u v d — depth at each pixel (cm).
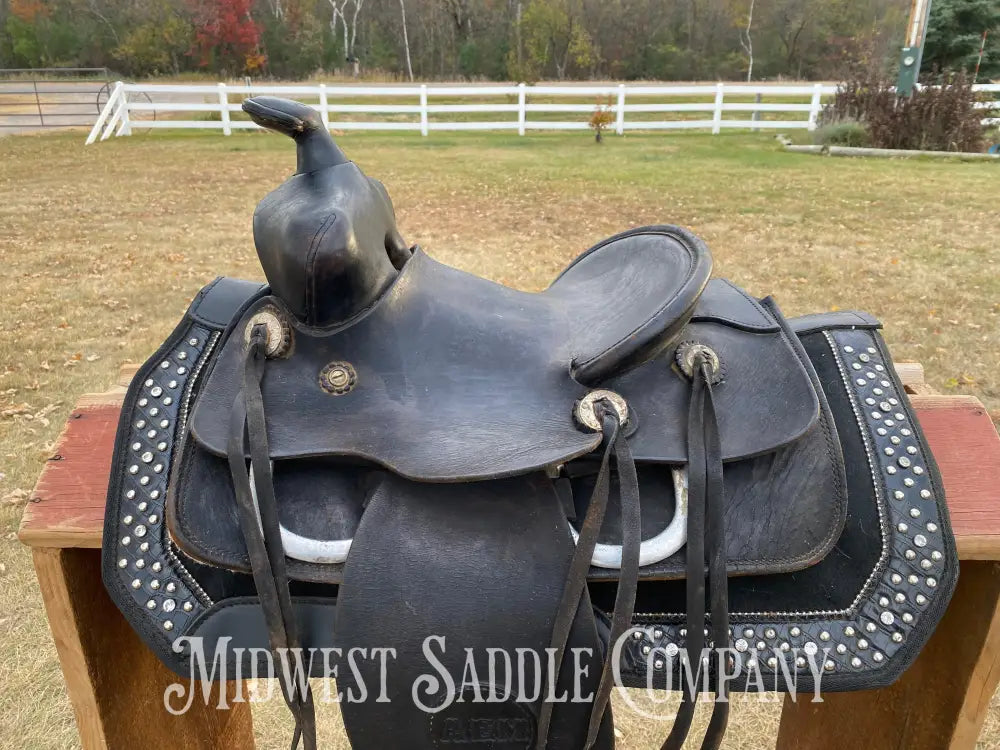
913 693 103
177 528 74
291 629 72
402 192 637
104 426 99
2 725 148
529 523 73
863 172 722
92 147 909
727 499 79
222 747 135
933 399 102
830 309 355
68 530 86
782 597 81
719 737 75
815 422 78
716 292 94
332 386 75
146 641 80
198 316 94
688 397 79
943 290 379
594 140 995
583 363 78
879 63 1948
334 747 152
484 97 1677
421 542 72
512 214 558
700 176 707
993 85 927
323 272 72
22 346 320
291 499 76
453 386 76
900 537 82
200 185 675
